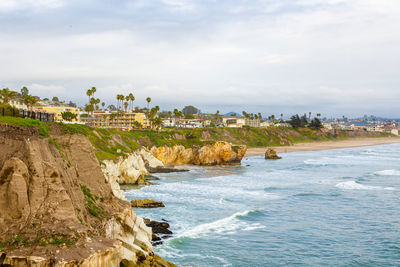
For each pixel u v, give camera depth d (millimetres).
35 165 21031
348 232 41031
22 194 19984
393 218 46500
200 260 32438
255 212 48562
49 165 21609
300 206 52625
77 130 28594
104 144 76125
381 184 72250
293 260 33094
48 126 26625
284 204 53719
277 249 35625
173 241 36750
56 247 19031
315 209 50938
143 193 60656
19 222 19641
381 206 52875
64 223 20438
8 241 18859
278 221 44906
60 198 21109
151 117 167125
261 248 35750
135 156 79188
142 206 49750
